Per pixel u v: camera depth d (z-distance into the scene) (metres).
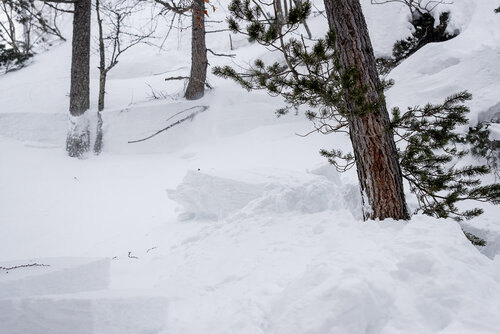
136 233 9.65
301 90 5.07
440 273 2.70
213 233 6.77
